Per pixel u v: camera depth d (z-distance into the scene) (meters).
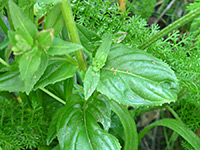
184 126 0.29
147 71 0.19
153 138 0.45
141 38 0.27
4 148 0.25
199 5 0.22
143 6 0.42
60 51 0.16
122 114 0.28
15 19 0.15
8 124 0.26
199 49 0.26
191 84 0.27
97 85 0.20
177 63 0.27
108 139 0.21
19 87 0.19
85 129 0.21
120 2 0.31
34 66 0.16
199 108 0.32
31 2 0.20
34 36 0.16
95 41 0.22
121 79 0.20
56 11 0.18
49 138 0.23
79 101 0.23
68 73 0.19
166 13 0.46
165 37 0.42
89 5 0.24
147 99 0.19
